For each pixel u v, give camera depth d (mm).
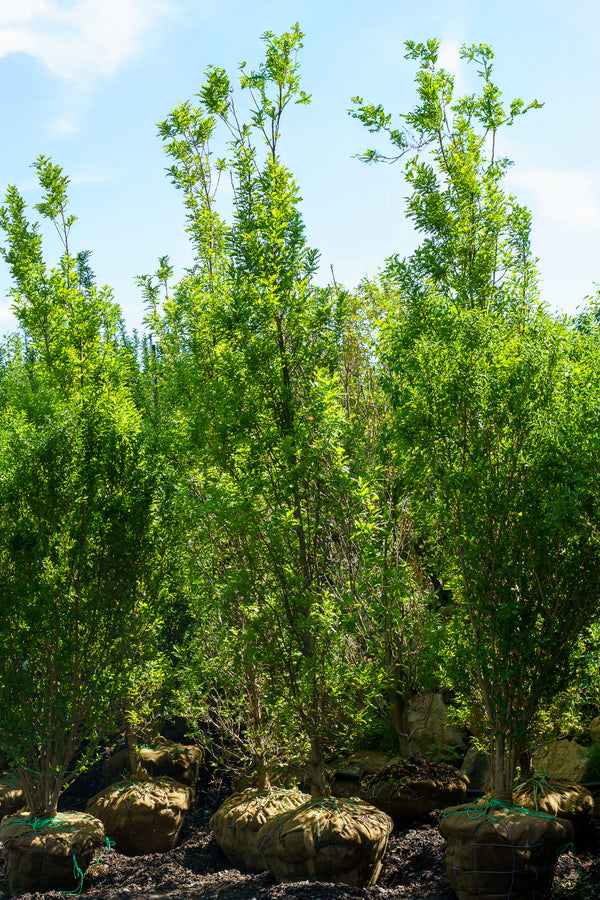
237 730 8648
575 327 5887
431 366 5738
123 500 7137
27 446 7219
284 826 5816
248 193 7199
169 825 7371
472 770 7777
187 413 7285
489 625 5543
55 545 7105
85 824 6762
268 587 6500
